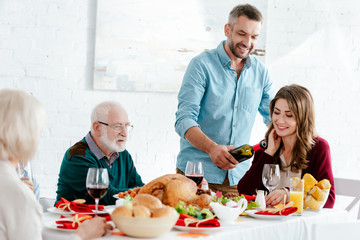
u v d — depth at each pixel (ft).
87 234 4.92
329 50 13.08
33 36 11.76
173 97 12.45
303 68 13.02
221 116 9.89
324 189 7.34
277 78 12.92
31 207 4.58
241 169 9.96
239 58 9.86
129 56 12.13
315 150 8.52
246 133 10.21
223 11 12.55
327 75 13.06
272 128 8.84
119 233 5.29
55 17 11.85
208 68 9.79
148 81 12.24
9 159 4.74
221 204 6.38
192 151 9.80
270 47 12.89
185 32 12.39
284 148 8.75
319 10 13.05
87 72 12.02
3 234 4.54
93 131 8.58
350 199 11.41
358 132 13.03
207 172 9.71
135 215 5.09
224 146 8.70
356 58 13.09
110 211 6.07
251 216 6.68
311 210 7.40
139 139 12.27
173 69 12.35
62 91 11.90
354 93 13.07
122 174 8.89
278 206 6.85
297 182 6.93
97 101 12.09
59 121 11.89
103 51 12.00
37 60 11.79
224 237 5.51
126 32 12.10
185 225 5.54
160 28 12.27
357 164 13.05
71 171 8.30
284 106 8.52
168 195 6.25
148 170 12.31
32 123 4.63
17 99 4.63
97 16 11.94
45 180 11.82
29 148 4.66
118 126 8.49
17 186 4.58
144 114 12.30
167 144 12.41
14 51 11.69
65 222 5.52
